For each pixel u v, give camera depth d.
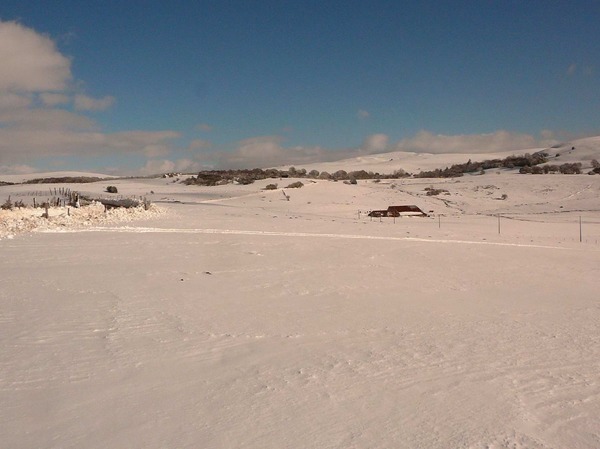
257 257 19.39
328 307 11.94
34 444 5.21
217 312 11.01
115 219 33.25
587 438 5.71
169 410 6.09
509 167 137.88
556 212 63.12
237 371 7.47
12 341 8.42
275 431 5.64
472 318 11.32
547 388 7.18
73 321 9.72
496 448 5.42
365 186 95.19
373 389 6.94
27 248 19.61
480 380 7.41
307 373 7.48
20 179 150.00
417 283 15.48
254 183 95.81
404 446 5.40
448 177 125.19
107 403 6.21
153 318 10.22
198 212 46.12
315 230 31.94
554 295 14.27
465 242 26.67
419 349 8.88
